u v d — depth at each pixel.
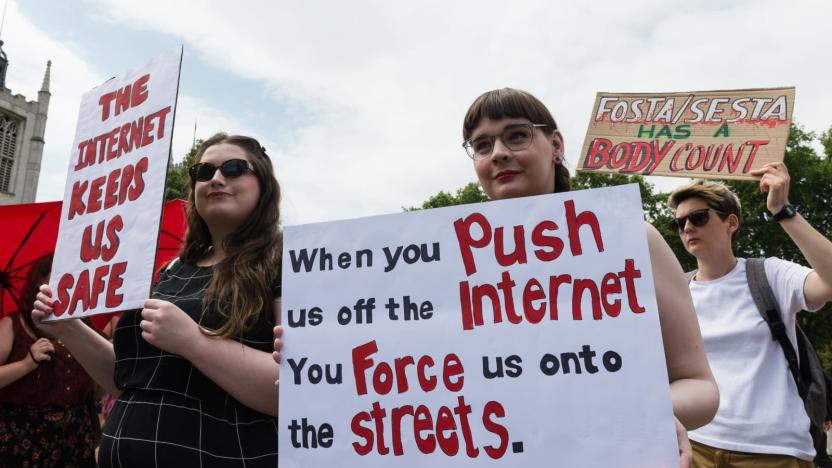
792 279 2.41
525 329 1.45
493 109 1.69
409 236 1.63
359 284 1.63
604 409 1.34
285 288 1.68
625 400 1.33
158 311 1.71
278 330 1.65
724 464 2.43
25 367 2.71
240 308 1.83
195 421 1.75
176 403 1.77
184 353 1.69
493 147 1.69
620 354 1.36
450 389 1.47
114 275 1.95
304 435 1.55
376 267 1.63
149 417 1.76
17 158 54.09
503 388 1.43
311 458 1.53
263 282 1.92
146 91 2.14
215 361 1.71
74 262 2.10
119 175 2.10
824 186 19.58
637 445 1.29
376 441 1.50
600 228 1.46
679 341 1.43
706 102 2.71
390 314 1.58
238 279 1.88
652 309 1.37
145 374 1.85
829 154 21.61
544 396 1.39
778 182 2.40
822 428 2.33
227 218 2.09
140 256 1.91
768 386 2.40
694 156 2.67
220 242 2.16
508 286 1.50
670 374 1.44
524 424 1.39
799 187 19.75
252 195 2.12
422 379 1.50
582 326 1.41
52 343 2.85
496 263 1.53
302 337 1.63
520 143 1.67
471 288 1.53
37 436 2.77
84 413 3.01
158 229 1.91
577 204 1.50
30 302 2.84
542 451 1.36
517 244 1.52
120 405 1.89
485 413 1.43
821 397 2.31
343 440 1.52
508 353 1.45
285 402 1.59
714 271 2.70
